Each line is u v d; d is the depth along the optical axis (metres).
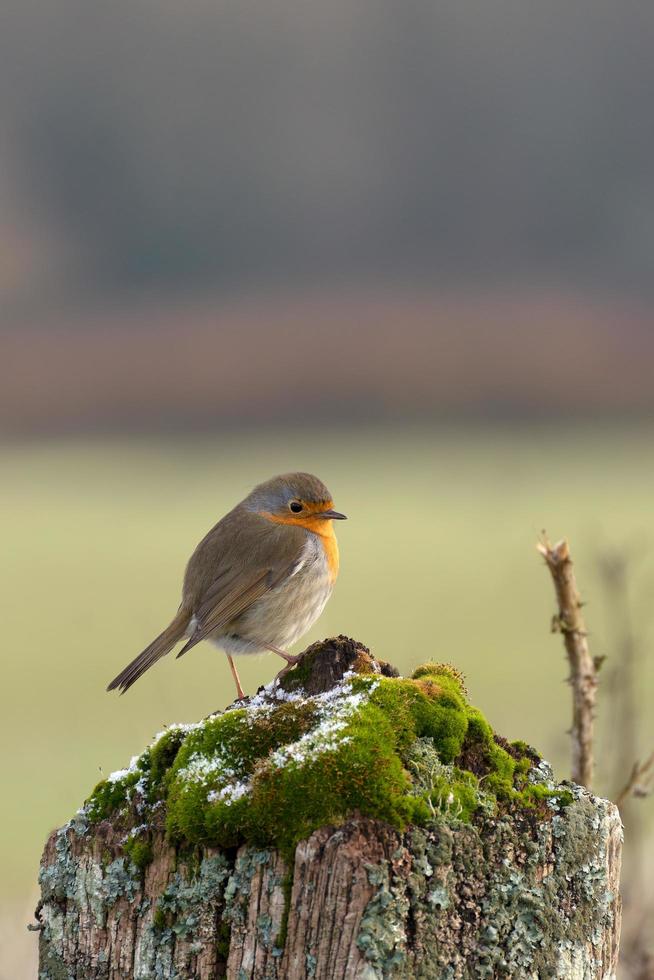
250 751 6.28
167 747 6.44
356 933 5.61
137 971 6.02
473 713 6.38
